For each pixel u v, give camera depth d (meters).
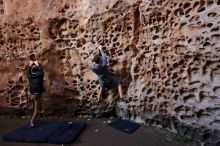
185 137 6.42
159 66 7.08
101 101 8.19
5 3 8.53
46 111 8.48
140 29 7.71
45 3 8.27
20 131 7.21
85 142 6.63
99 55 7.69
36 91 7.41
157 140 6.53
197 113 6.12
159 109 7.07
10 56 8.52
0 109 8.60
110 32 7.95
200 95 6.12
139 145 6.34
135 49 7.89
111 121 7.98
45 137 6.71
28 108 8.54
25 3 8.41
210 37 5.83
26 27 8.37
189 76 6.36
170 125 6.89
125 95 7.99
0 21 8.49
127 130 7.13
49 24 8.23
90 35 8.09
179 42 6.49
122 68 7.99
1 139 6.94
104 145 6.43
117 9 7.77
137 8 7.64
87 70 8.23
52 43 8.27
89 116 8.42
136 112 7.67
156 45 7.11
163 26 6.92
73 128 7.29
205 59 5.96
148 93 7.40
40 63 8.35
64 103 8.38
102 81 7.73
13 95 8.55
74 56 8.27
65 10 8.22
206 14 5.92
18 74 8.52
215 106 5.79
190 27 6.23
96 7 7.94
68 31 8.23
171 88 6.73
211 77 5.95
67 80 8.33
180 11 6.50
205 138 5.99
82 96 8.24
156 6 6.98
